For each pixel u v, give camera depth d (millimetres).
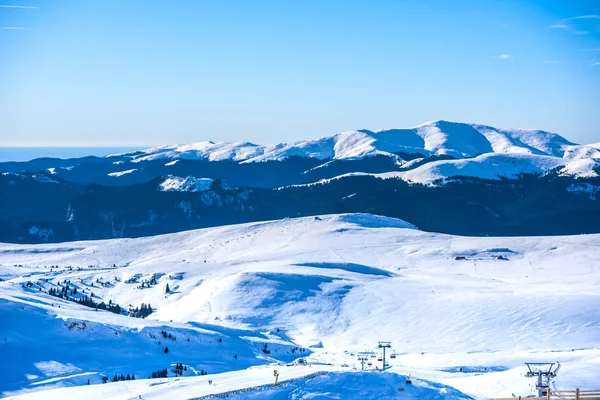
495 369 117625
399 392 70312
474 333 160250
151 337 140875
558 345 147625
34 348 128125
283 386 71625
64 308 161125
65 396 86875
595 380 84062
